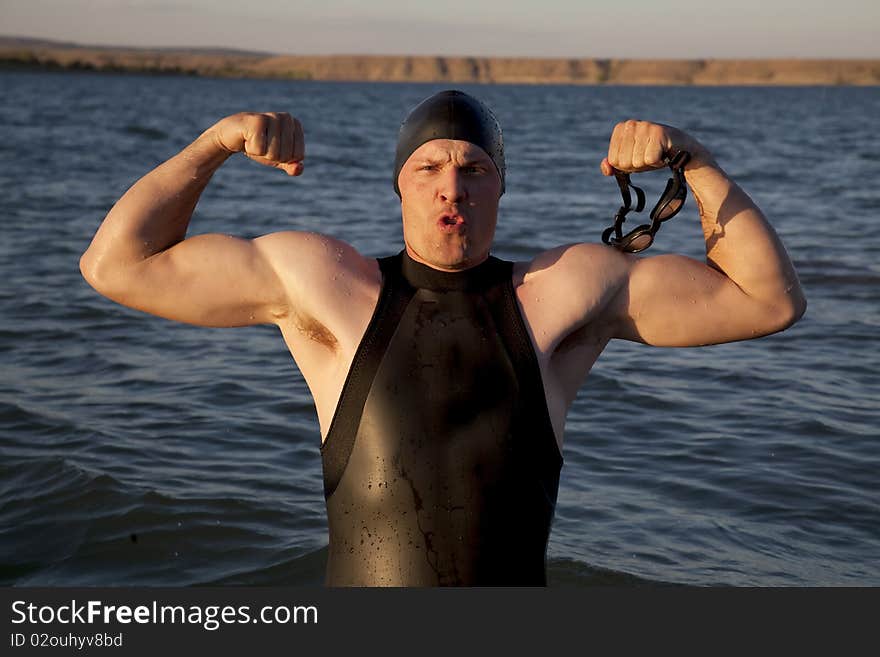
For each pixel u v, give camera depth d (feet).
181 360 26.43
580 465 19.45
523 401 8.41
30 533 16.31
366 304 8.67
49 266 38.34
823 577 14.80
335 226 51.78
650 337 9.07
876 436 21.03
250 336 29.12
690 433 21.25
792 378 25.23
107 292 8.78
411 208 8.68
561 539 16.03
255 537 16.14
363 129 157.89
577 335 8.87
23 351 26.94
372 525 8.34
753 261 8.85
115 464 18.86
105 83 450.30
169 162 8.78
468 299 8.62
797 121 205.87
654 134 8.59
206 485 18.02
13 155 85.76
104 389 23.76
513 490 8.32
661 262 9.05
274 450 20.01
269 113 8.60
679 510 17.30
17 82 401.29
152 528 16.37
